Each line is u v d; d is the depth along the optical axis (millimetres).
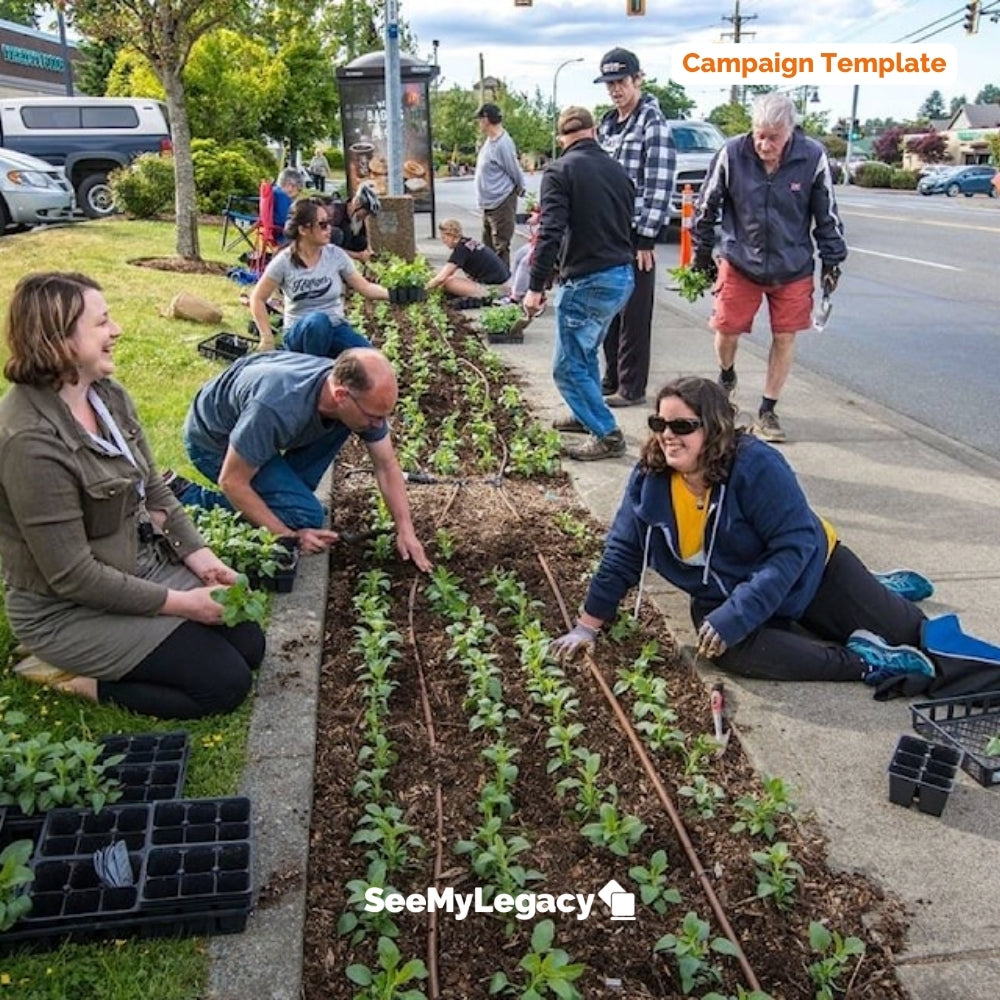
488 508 5742
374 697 3752
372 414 4426
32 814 2957
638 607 4418
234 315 10773
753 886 2971
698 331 11461
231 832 2912
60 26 41062
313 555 4852
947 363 10195
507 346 10258
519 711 3789
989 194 53031
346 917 2748
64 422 3338
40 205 17172
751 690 3959
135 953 2609
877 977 2678
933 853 3123
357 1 31734
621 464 6566
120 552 3605
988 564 5152
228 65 29562
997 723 3715
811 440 7238
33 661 3736
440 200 37406
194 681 3527
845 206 34906
